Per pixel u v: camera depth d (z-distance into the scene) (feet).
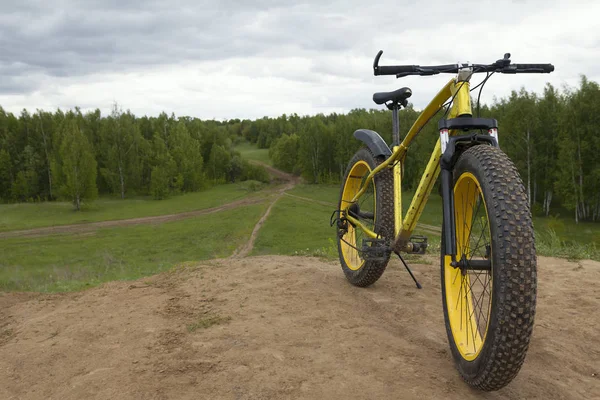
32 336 11.80
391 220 13.11
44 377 9.49
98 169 306.14
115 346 10.59
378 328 11.33
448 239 8.47
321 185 308.40
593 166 142.20
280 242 132.87
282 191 286.05
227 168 348.79
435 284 15.34
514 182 7.26
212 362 9.37
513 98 165.07
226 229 157.89
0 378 9.62
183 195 292.40
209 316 12.17
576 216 141.69
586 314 12.69
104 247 137.69
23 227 188.34
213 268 17.93
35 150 291.99
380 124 252.42
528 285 6.69
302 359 9.45
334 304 13.01
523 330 6.73
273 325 11.30
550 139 159.12
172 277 17.25
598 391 8.71
